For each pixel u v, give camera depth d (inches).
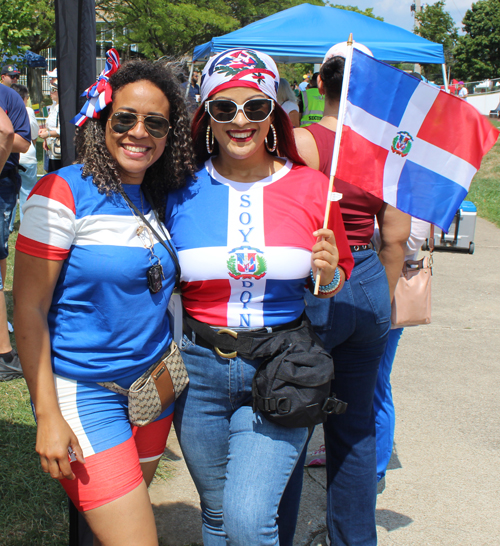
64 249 62.7
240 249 69.5
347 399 87.8
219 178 73.9
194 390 73.0
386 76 82.4
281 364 67.4
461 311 229.3
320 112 276.8
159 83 67.2
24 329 62.0
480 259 309.0
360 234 85.5
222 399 71.8
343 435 88.8
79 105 76.9
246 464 66.4
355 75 82.5
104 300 64.9
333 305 81.5
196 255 70.0
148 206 71.5
